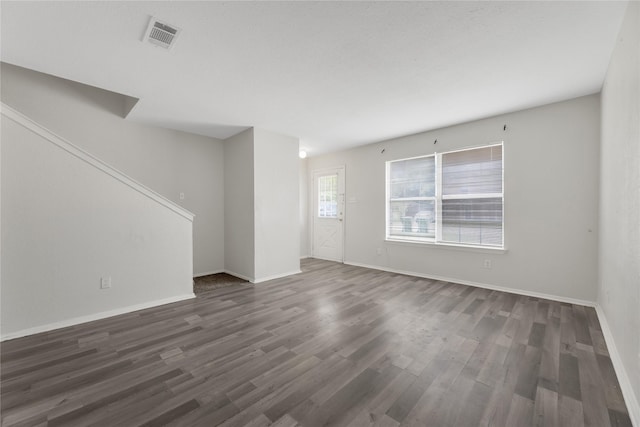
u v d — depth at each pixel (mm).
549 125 3387
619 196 2062
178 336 2473
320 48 2205
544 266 3459
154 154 4316
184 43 2127
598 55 2307
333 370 1944
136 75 2633
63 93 3605
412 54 2295
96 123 3830
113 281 2996
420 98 3188
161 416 1516
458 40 2104
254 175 4336
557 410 1554
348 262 5723
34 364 2025
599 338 2391
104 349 2242
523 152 3576
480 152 3990
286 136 4746
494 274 3852
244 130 4516
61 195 2693
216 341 2375
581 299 3217
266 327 2656
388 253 5066
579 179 3213
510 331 2543
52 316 2645
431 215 4539
